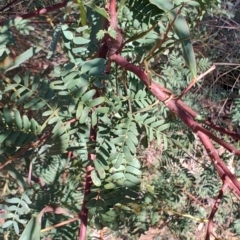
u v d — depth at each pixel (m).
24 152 0.48
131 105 0.53
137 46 0.56
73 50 0.50
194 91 1.48
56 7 0.64
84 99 0.42
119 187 0.46
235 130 1.42
